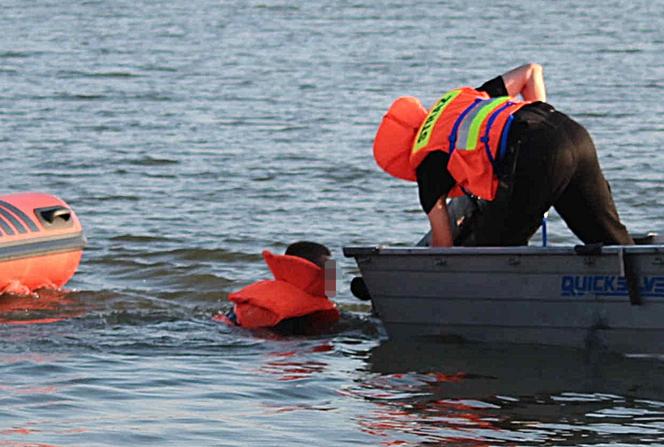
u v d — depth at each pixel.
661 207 32.81
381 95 59.62
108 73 68.19
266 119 50.91
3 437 14.98
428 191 19.28
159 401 16.75
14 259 22.84
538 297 18.94
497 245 19.27
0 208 23.30
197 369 18.55
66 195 34.72
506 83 20.14
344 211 32.56
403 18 110.50
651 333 18.23
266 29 99.19
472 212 20.36
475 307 19.39
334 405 16.70
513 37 92.12
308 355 19.47
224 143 44.56
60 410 16.22
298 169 38.94
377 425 15.77
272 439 15.15
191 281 25.17
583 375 17.98
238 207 33.03
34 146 43.44
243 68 71.38
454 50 82.12
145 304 23.25
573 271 18.61
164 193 35.06
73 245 23.91
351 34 94.69
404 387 17.61
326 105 55.62
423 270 19.62
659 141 44.47
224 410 16.38
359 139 45.47
